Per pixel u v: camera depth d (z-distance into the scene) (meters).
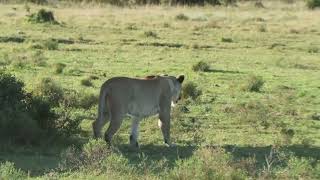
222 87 76.38
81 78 75.50
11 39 107.62
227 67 92.31
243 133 54.06
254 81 75.75
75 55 95.38
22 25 127.19
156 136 50.50
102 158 37.25
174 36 124.25
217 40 122.25
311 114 63.31
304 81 84.12
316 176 38.81
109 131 43.66
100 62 90.06
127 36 119.94
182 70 86.75
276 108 66.38
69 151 39.38
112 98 43.81
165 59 96.31
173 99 47.03
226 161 38.12
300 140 52.28
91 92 66.44
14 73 76.31
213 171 35.88
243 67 93.56
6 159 39.75
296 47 119.12
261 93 74.12
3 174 33.88
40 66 83.31
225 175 35.69
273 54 109.75
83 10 173.38
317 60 105.38
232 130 55.09
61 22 137.00
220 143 49.22
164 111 46.00
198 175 35.38
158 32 129.00
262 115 59.00
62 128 47.50
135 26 137.38
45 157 40.94
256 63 98.56
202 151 39.31
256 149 47.47
